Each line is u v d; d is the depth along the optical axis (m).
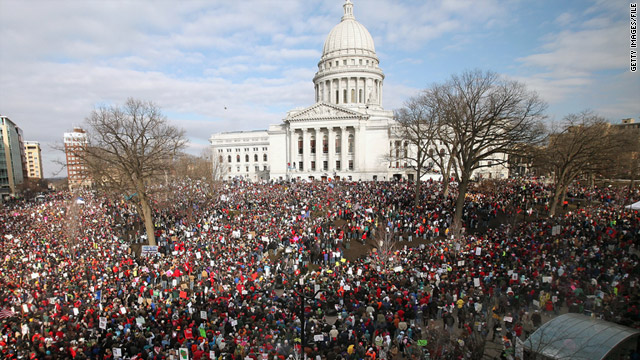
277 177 109.00
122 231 47.06
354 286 24.06
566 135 47.34
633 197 47.34
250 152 131.75
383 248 31.03
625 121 93.81
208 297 23.83
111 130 37.44
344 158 99.94
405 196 54.12
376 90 123.62
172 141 43.56
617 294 18.55
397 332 18.50
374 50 130.12
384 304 20.14
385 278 25.69
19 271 29.23
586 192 56.69
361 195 56.62
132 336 17.89
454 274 24.58
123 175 42.84
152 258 32.78
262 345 16.91
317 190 63.03
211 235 39.22
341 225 44.88
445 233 36.59
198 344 17.11
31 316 20.83
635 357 14.87
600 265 22.67
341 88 120.44
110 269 29.28
